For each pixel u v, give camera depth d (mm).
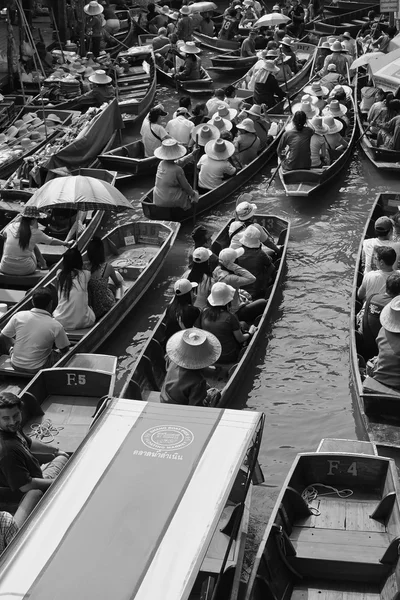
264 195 17797
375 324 10750
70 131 19688
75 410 10008
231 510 7941
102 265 12242
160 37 28953
